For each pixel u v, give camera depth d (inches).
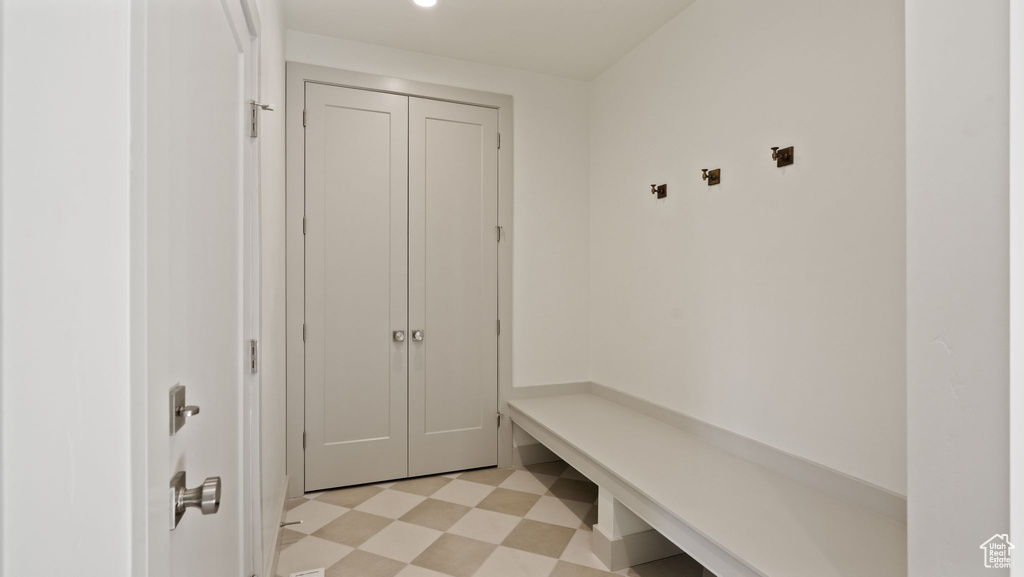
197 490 29.0
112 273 17.6
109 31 17.3
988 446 24.4
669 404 110.3
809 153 78.4
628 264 124.5
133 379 18.3
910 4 28.0
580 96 140.6
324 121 116.0
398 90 122.0
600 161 136.4
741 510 68.7
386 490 116.4
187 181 31.1
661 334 112.7
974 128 24.9
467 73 129.2
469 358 129.3
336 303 117.0
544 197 137.0
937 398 26.7
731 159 93.4
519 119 134.5
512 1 102.4
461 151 128.4
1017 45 23.4
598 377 137.2
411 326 123.7
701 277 101.0
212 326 39.4
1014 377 23.5
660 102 113.1
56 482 16.9
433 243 125.8
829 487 73.9
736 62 92.3
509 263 132.9
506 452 132.2
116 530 17.9
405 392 123.1
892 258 67.0
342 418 117.5
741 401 91.0
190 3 31.8
